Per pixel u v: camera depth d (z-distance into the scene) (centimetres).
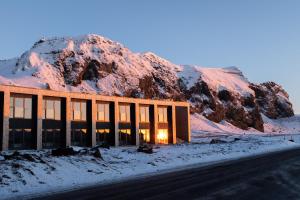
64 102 5375
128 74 16700
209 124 16950
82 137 5647
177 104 7275
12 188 1584
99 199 1311
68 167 2203
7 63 16288
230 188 1555
